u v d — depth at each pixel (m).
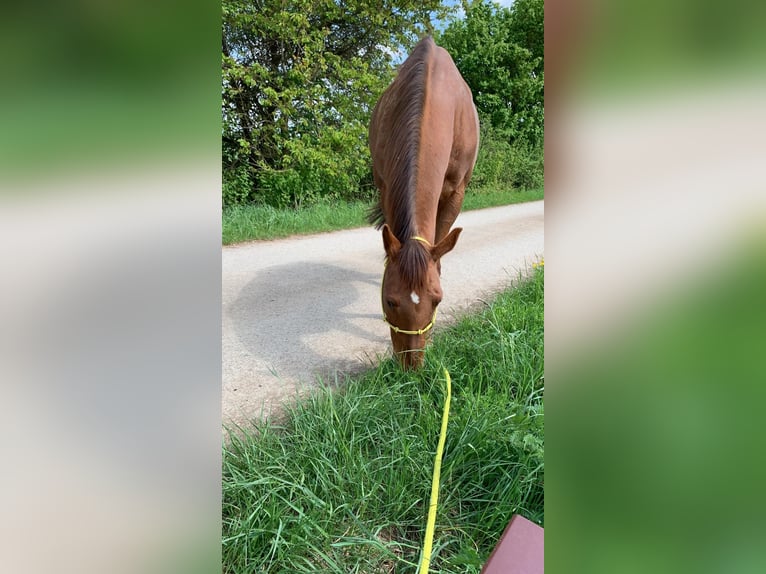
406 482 1.83
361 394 2.30
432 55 3.29
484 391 2.43
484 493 1.84
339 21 9.80
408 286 2.20
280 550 1.50
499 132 14.95
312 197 9.11
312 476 1.87
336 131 8.95
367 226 7.89
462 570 1.49
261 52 9.07
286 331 3.45
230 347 3.16
